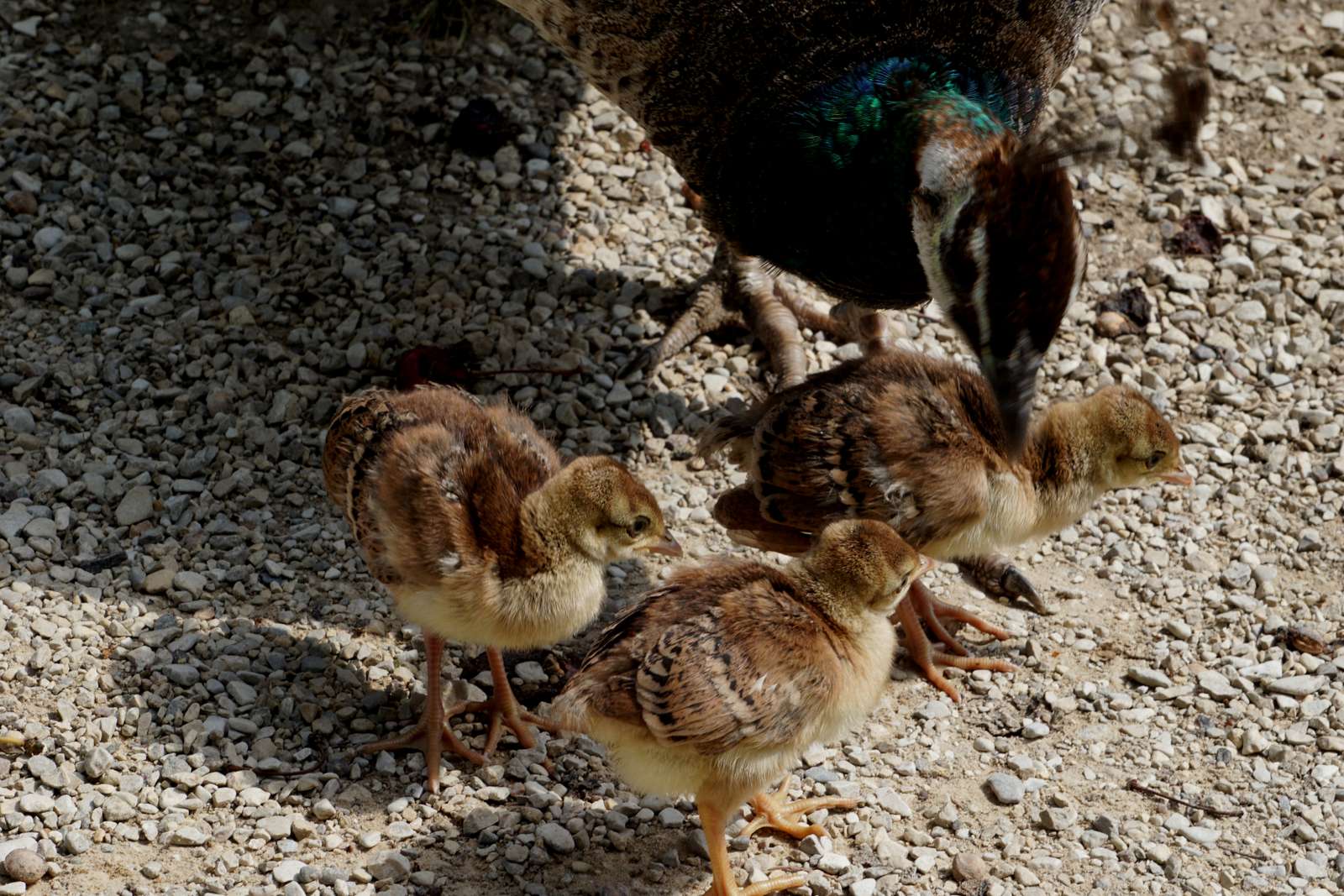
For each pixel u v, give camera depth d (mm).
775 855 6457
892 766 6941
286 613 7371
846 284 7328
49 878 5984
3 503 7742
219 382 8602
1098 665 7562
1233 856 6543
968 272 6441
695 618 5887
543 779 6691
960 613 7738
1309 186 10367
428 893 6074
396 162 10031
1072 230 6410
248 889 5984
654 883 6238
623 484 6395
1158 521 8367
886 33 7184
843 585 6098
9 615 7066
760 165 7316
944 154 6586
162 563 7547
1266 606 7863
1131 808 6766
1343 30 11391
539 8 7797
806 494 7051
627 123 10500
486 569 6254
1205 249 9930
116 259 9211
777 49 7227
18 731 6547
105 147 9812
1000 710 7289
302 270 9305
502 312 9250
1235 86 10977
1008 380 6504
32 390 8344
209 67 10383
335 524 7934
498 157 10109
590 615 6594
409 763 6695
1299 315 9578
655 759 5879
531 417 8445
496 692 6887
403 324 9078
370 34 10734
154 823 6254
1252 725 7195
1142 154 6801
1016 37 7336
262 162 9906
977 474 6930
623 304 9430
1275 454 8719
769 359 9156
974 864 6367
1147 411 7156
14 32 10359
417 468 6359
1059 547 8258
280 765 6566
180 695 6836
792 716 5867
